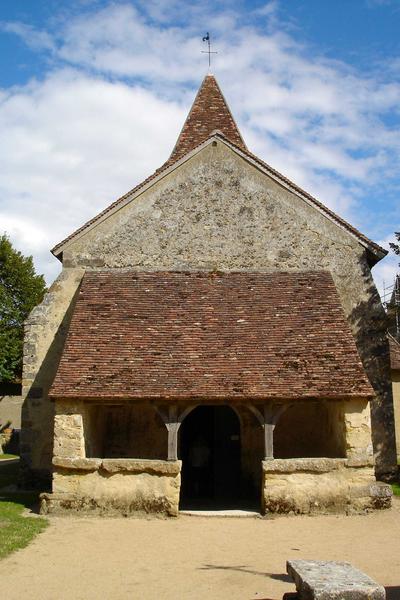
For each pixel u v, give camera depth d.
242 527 10.59
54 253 15.47
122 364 12.27
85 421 11.97
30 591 7.01
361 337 14.71
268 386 11.73
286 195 15.55
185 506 12.65
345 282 15.06
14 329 35.50
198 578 7.58
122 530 10.29
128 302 14.00
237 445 14.20
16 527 10.10
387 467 14.01
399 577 7.52
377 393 14.38
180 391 11.63
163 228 15.44
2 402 31.06
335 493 11.38
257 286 14.56
